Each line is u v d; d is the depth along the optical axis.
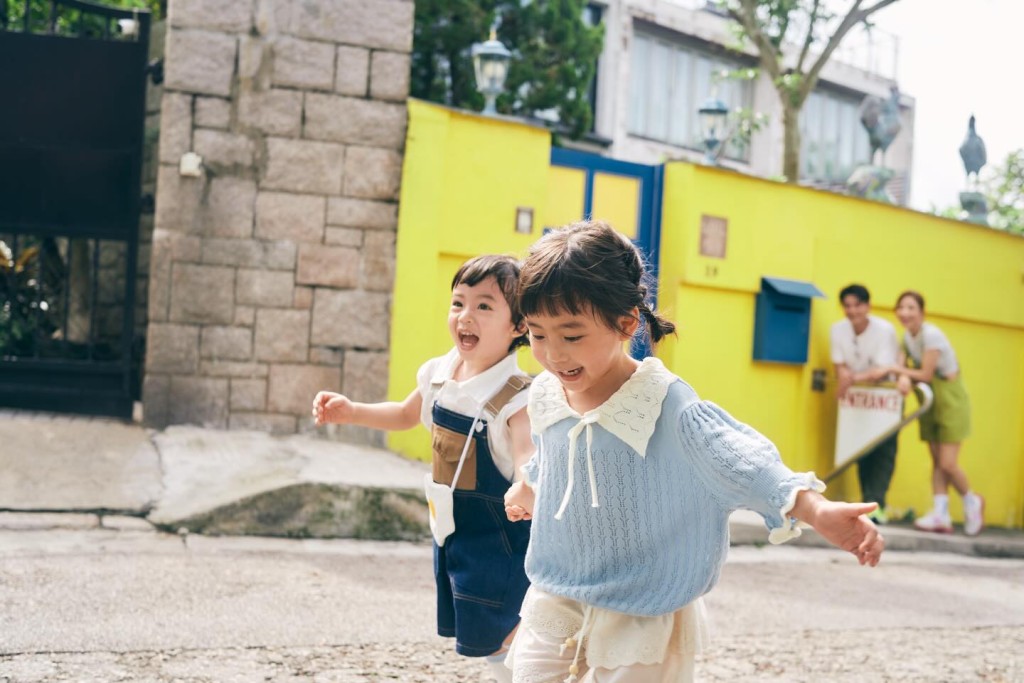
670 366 8.45
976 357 10.24
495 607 2.79
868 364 8.46
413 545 6.01
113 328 8.38
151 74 7.80
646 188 8.80
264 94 7.43
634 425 2.16
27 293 8.66
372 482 6.13
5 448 6.30
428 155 7.71
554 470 2.30
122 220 7.70
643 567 2.18
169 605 4.27
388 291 7.63
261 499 5.84
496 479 2.85
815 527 1.87
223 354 7.37
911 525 8.90
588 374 2.12
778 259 8.95
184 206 7.32
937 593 6.19
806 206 9.13
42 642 3.64
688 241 8.48
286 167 7.46
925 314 9.86
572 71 12.52
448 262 7.89
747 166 20.64
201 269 7.34
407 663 3.79
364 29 7.59
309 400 7.49
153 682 3.34
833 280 9.28
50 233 7.65
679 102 19.48
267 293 7.43
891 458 8.45
